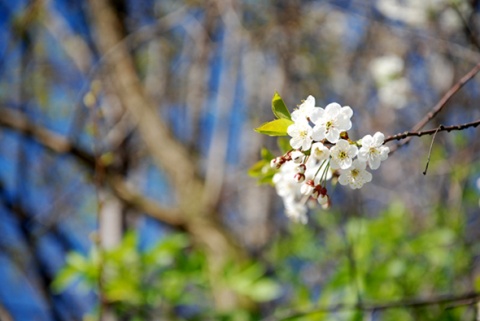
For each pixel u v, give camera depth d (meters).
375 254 1.70
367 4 2.06
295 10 2.42
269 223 2.63
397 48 2.33
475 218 2.06
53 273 2.37
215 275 1.66
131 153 2.72
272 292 1.62
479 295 1.11
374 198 2.50
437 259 1.72
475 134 2.05
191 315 1.71
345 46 2.55
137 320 1.55
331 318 1.39
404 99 1.99
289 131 0.80
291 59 2.54
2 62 2.57
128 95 2.47
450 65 2.08
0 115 2.06
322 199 0.84
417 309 1.56
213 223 2.27
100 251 1.35
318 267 2.00
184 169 2.44
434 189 2.31
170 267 1.62
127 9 2.73
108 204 2.20
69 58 3.05
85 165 2.08
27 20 2.55
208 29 2.78
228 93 2.81
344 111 0.80
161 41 2.96
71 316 2.20
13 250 2.52
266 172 0.96
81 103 2.33
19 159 2.40
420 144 2.33
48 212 2.70
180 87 2.96
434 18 1.73
